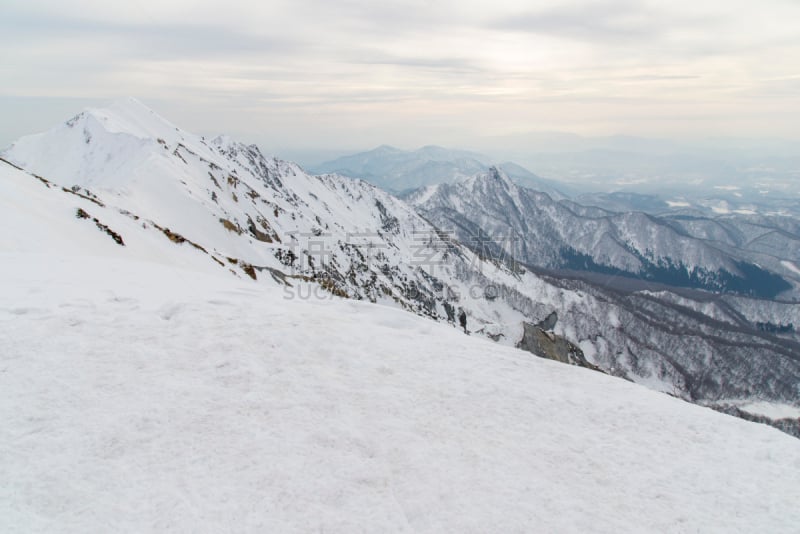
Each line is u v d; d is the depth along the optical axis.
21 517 7.71
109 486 8.65
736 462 12.70
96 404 10.79
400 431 11.96
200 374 12.86
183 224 80.69
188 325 15.53
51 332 13.25
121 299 16.89
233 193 124.12
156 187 86.69
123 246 37.19
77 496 8.30
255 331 16.03
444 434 12.19
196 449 10.00
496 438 12.41
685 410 15.52
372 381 14.56
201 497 8.75
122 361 12.66
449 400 14.16
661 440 13.47
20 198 32.31
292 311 19.89
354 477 9.96
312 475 9.82
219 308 17.64
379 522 8.85
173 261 42.62
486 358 18.17
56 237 29.22
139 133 158.00
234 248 87.06
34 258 21.17
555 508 9.89
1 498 8.01
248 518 8.48
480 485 10.28
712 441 13.68
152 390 11.67
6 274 17.53
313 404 12.51
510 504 9.80
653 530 9.69
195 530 8.02
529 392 15.49
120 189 74.75
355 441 11.20
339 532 8.51
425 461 10.83
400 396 13.86
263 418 11.48
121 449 9.60
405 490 9.78
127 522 7.97
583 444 12.76
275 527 8.39
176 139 169.12
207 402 11.69
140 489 8.70
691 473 11.95
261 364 14.02
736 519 10.35
